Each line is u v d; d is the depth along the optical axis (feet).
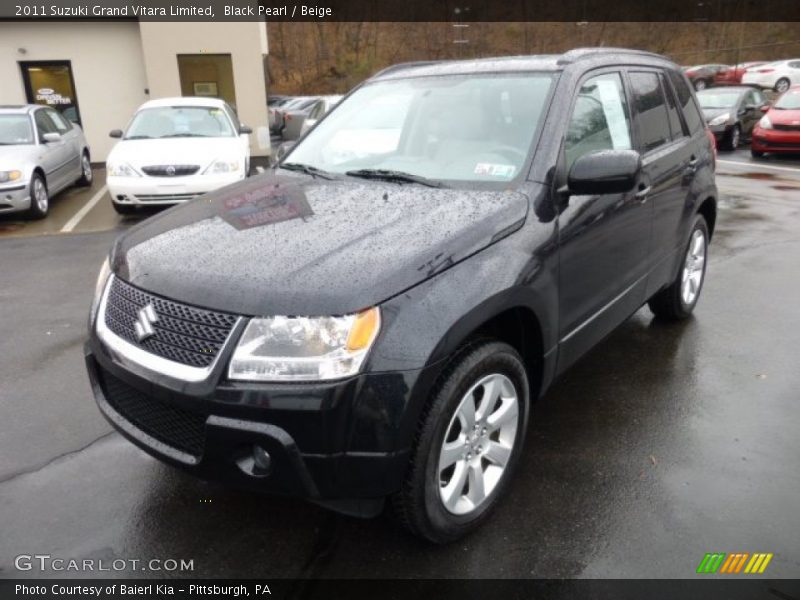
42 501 9.37
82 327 16.21
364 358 6.91
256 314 6.98
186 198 28.07
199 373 7.17
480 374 8.01
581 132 10.31
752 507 8.96
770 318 15.74
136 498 9.42
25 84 48.24
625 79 12.09
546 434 10.87
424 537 8.02
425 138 10.77
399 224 8.32
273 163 12.44
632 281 11.93
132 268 8.27
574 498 9.23
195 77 49.47
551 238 9.00
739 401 11.83
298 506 9.21
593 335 10.82
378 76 13.01
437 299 7.38
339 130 12.04
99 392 8.84
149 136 30.83
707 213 15.79
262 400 6.86
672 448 10.41
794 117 45.50
